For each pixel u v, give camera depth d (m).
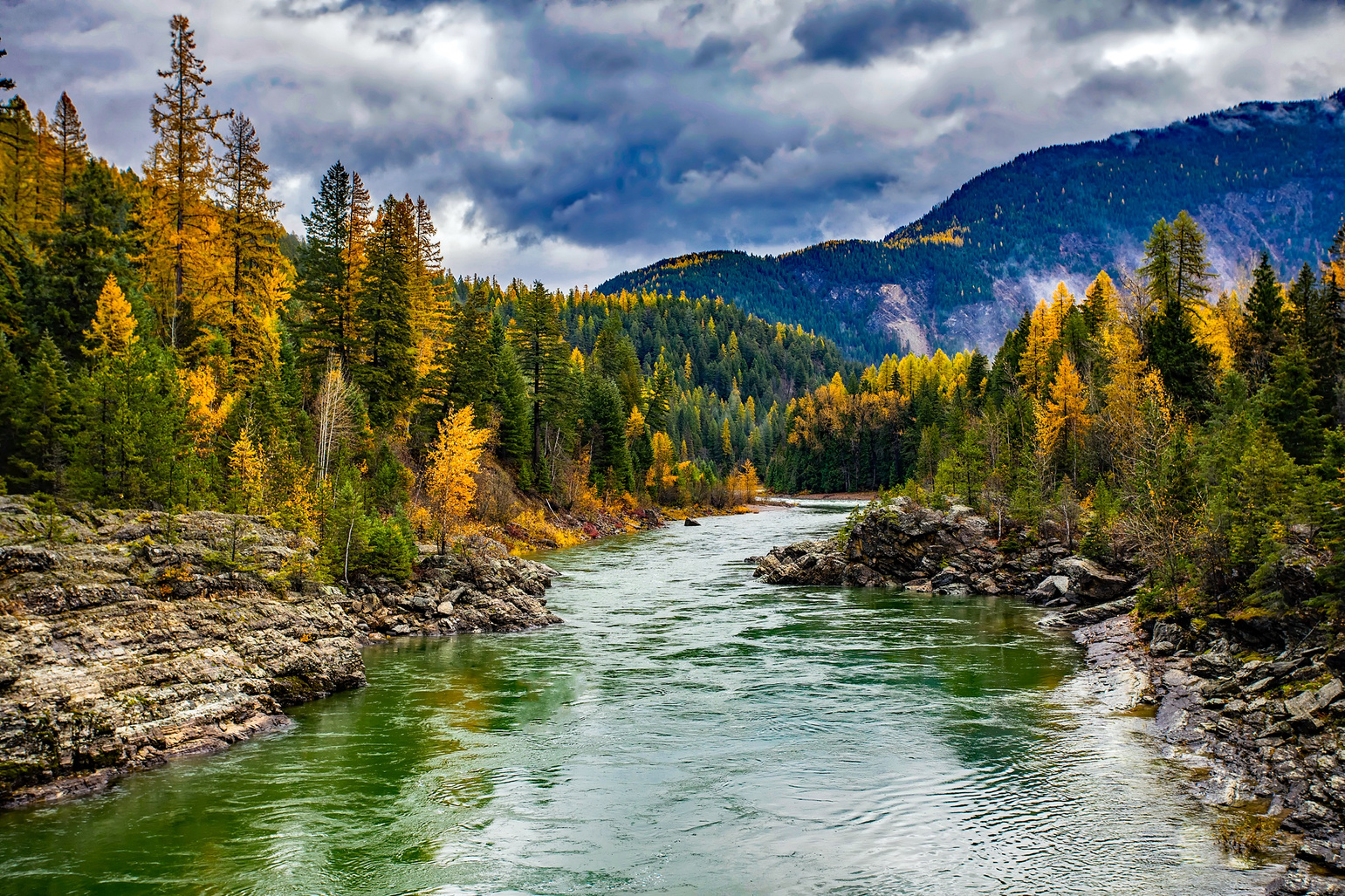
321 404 49.75
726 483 140.25
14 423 34.22
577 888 13.77
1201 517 31.02
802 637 35.53
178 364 44.22
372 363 63.72
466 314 76.38
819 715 23.84
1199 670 24.47
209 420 40.81
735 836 15.89
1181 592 31.02
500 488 74.12
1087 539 44.78
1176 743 20.38
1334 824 14.73
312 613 27.94
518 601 39.91
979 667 29.59
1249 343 58.44
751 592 48.94
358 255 69.38
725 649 33.12
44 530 24.38
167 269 49.84
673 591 49.56
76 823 16.45
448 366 73.00
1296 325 51.94
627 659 31.45
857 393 161.25
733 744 21.42
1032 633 35.78
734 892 13.59
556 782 18.86
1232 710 20.78
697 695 26.16
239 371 50.38
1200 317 68.19
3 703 18.20
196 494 33.53
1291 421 38.47
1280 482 28.28
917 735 21.84
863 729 22.47
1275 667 21.83
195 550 26.52
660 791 18.23
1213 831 15.38
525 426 84.12
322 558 33.31
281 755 20.64
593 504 93.62
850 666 30.02
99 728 19.17
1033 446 64.00
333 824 16.45
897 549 52.28
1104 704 24.33
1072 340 84.94
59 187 54.47
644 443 120.44
